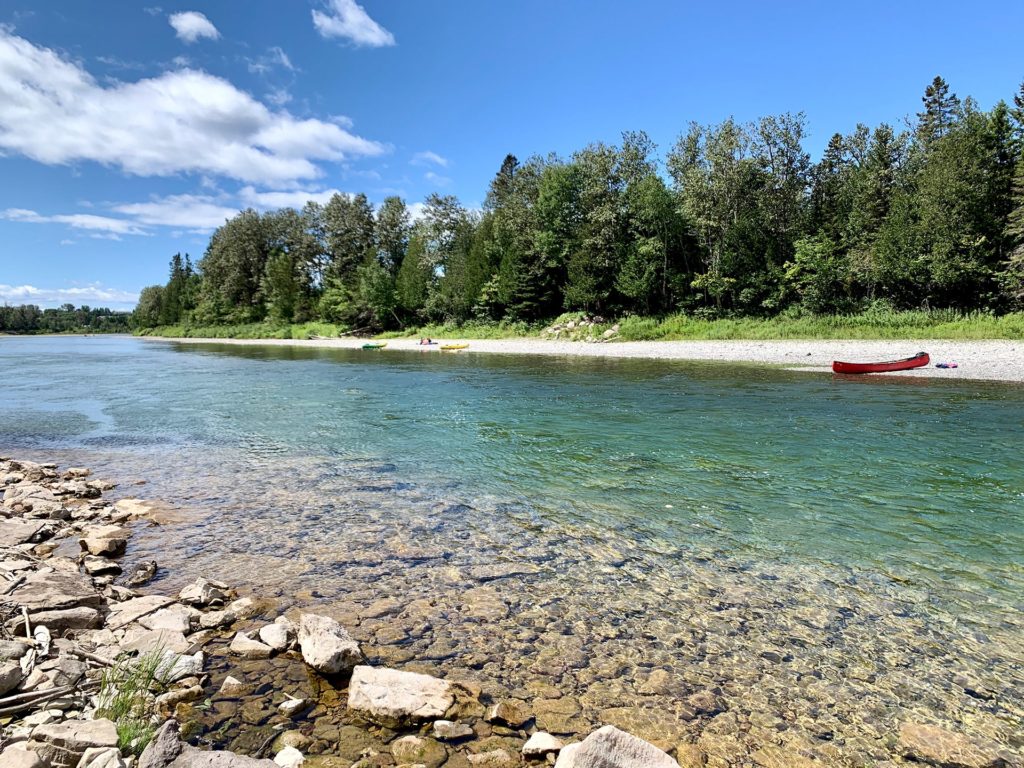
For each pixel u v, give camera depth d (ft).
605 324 149.48
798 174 145.38
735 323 132.16
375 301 211.00
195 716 11.36
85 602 15.38
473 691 12.35
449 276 196.95
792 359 92.53
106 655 13.26
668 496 26.40
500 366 97.19
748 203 141.69
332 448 36.96
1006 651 14.19
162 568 19.04
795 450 34.55
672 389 62.34
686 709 11.94
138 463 33.86
